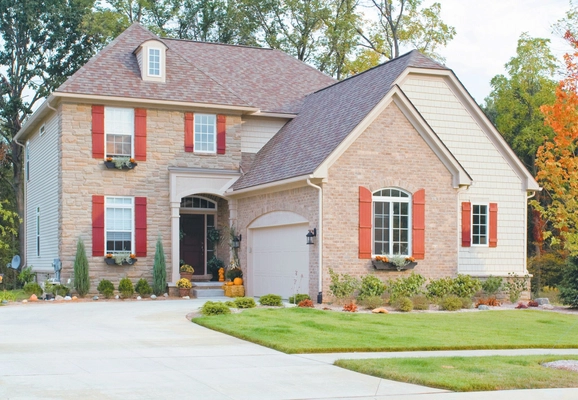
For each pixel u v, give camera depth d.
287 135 26.81
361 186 21.84
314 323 15.83
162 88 26.33
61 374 10.21
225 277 27.09
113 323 16.47
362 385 9.86
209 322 15.85
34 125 29.77
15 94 41.00
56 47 41.25
